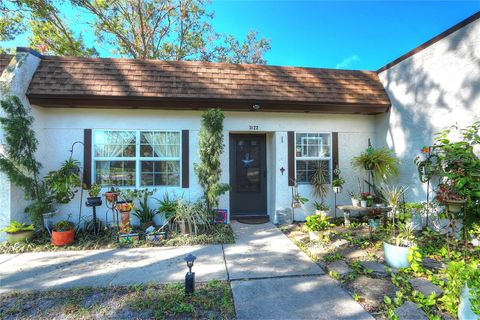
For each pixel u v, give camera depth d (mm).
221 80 5668
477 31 3945
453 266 2412
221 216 5672
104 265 3555
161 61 5742
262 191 6387
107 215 5406
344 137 6301
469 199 3520
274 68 6172
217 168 5207
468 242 3822
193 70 5727
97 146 5449
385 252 3492
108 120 5461
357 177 6309
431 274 3072
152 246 4363
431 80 4773
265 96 5535
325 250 4094
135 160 5562
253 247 4320
